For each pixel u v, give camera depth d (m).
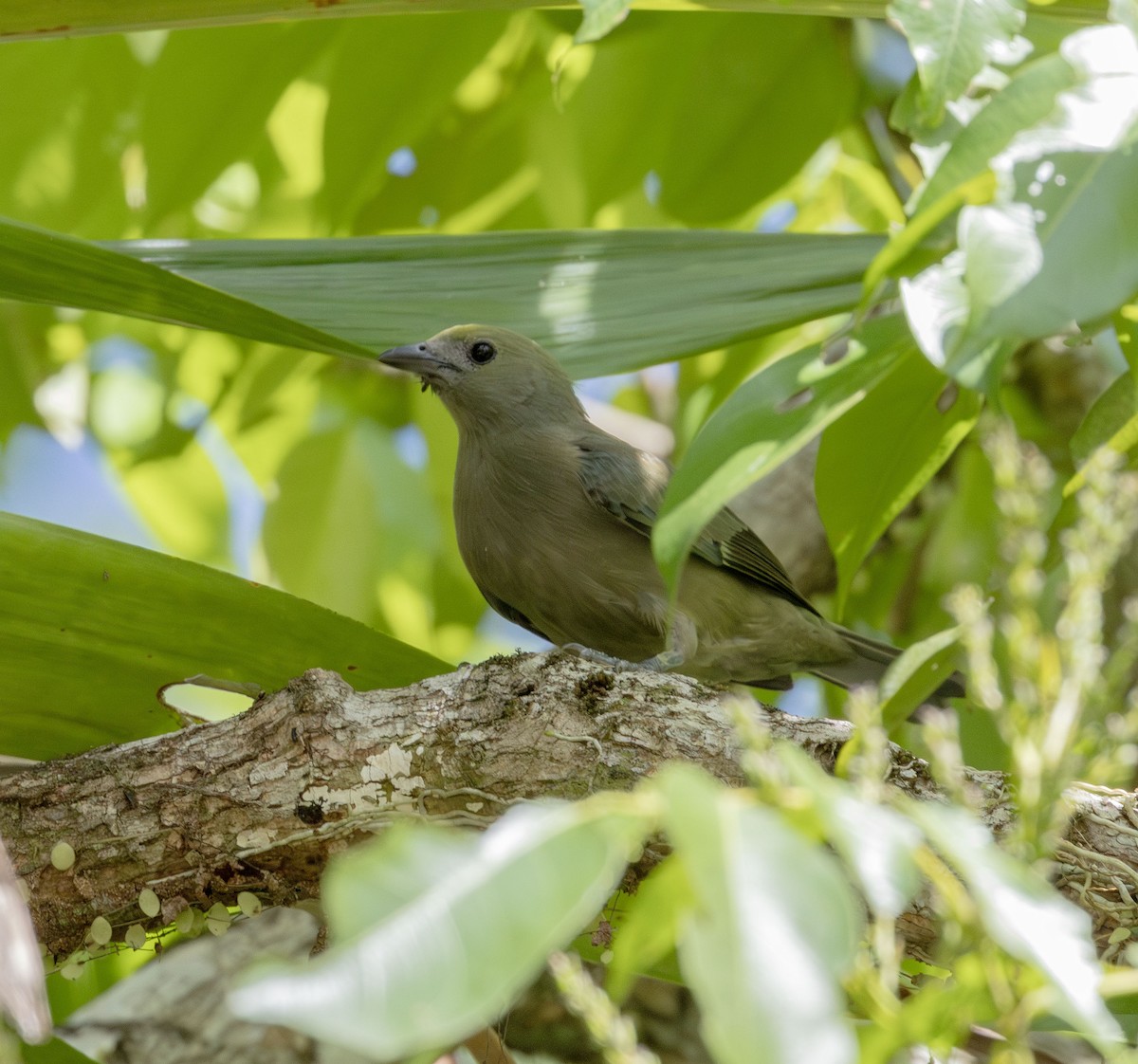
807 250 8.32
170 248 8.12
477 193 13.32
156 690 8.14
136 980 10.19
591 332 8.17
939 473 13.63
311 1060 9.92
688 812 2.91
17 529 7.57
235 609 8.01
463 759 7.14
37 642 7.78
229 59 12.21
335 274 8.19
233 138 12.66
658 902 3.29
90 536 7.73
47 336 14.02
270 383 14.29
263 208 13.15
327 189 13.03
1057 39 7.36
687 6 7.60
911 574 13.89
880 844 3.06
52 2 7.23
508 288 8.26
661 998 9.62
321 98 12.74
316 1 7.51
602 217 13.64
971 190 4.52
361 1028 2.71
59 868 6.91
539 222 13.60
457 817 7.15
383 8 7.60
